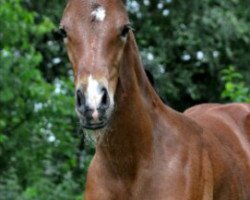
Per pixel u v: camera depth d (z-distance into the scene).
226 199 6.73
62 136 13.91
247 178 7.04
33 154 13.91
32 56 13.14
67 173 14.99
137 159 6.02
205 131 6.80
